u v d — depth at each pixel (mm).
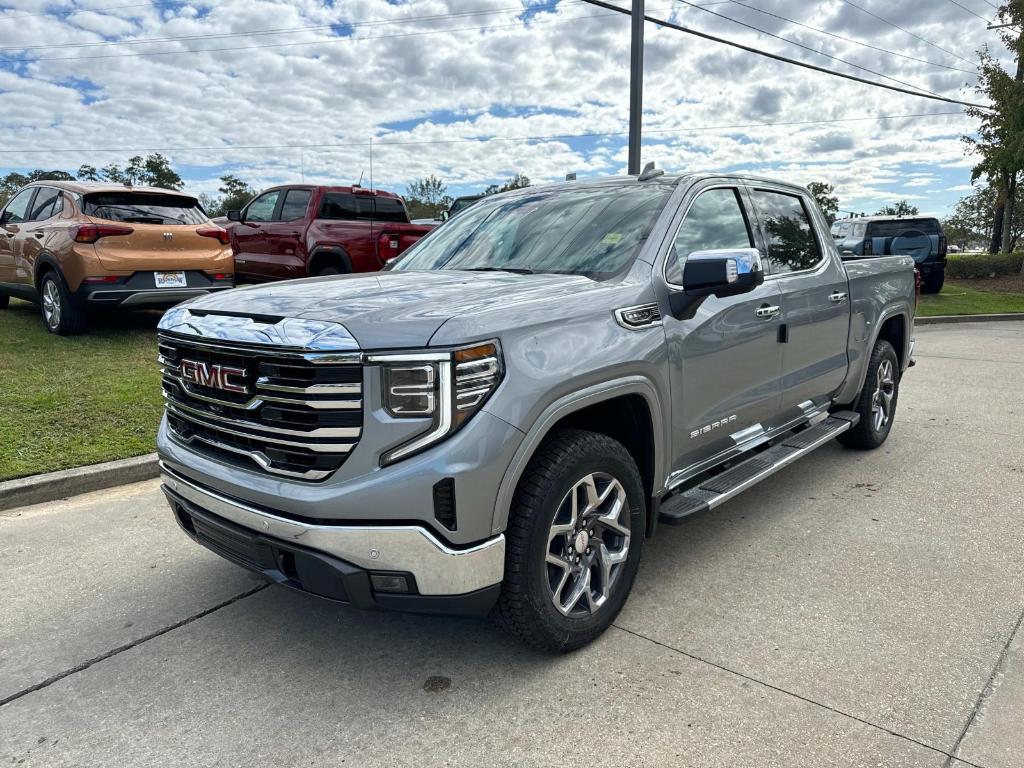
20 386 6500
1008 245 27188
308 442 2496
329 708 2670
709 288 3107
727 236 3918
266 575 2752
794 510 4559
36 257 8500
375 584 2496
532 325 2668
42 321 9453
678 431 3365
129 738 2523
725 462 3975
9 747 2484
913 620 3195
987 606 3311
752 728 2498
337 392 2430
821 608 3314
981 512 4484
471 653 3020
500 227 4023
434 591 2498
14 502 4652
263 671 2916
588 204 3859
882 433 5844
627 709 2617
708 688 2727
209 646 3104
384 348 2412
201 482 2896
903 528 4246
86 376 6926
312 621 3307
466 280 3203
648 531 3332
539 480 2691
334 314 2562
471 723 2564
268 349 2533
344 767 2359
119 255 8031
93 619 3330
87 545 4121
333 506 2445
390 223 10945
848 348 5062
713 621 3213
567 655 2971
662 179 3855
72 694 2775
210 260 8656
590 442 2857
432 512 2430
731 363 3697
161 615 3365
